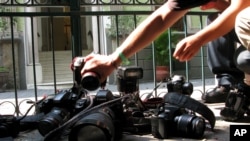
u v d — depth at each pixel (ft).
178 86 7.84
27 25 27.89
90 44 28.86
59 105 6.55
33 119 7.29
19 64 27.84
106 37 18.56
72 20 9.51
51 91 24.34
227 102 7.56
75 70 5.49
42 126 6.08
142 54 22.03
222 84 9.62
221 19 4.90
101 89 6.30
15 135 6.82
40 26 34.35
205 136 6.51
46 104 6.76
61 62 33.63
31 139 6.66
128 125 6.72
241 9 4.91
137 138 6.47
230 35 9.18
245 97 7.43
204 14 10.82
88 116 5.46
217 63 9.65
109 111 5.87
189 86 7.97
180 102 6.48
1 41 27.37
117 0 10.05
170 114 6.46
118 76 6.79
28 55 28.22
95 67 5.07
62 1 9.50
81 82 5.11
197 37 4.83
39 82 29.94
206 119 6.71
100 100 6.09
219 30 4.87
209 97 9.58
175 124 6.46
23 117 7.21
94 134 5.36
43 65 33.09
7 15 9.07
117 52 5.13
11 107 12.52
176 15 5.14
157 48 23.09
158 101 8.00
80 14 9.55
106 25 18.49
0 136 6.60
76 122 5.50
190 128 6.33
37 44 32.91
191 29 20.90
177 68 24.89
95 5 9.81
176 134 6.52
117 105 6.32
